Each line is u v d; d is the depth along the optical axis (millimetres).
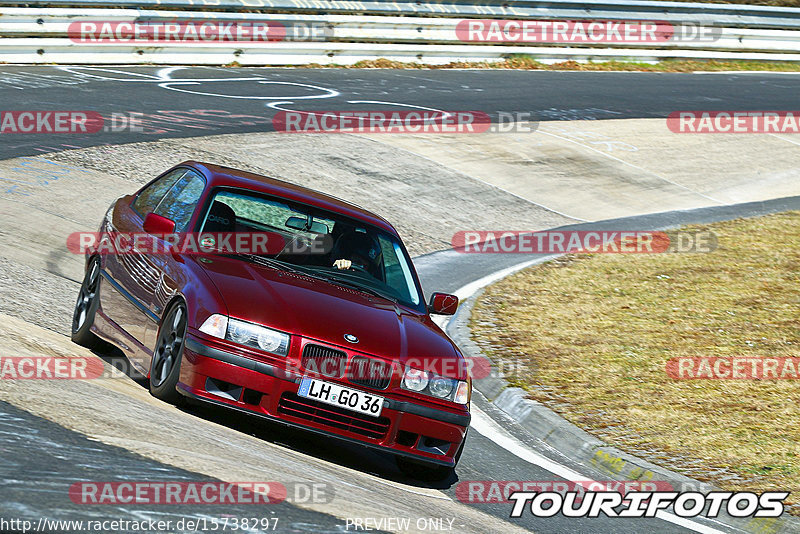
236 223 16469
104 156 34875
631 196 43688
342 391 14016
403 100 52812
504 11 65750
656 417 19938
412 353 14648
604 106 57844
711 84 67562
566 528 14117
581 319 27109
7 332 16406
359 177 39562
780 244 36562
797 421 20047
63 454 10227
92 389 13812
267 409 13820
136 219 17969
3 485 8844
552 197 42062
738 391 21688
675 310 28219
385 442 14297
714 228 39125
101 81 47531
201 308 14078
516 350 24047
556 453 18625
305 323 14172
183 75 52062
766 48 75938
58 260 24422
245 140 40594
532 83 61750
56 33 50250
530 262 33625
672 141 52688
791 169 51031
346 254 16875
